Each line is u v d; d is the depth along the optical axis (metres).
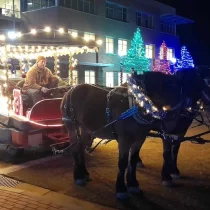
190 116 6.21
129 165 6.08
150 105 5.42
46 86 9.41
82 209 5.23
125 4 35.41
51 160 8.45
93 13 32.16
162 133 6.15
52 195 6.00
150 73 5.83
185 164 7.79
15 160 8.51
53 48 10.24
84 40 9.66
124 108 5.79
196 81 6.13
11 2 31.33
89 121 6.43
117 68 34.34
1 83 10.23
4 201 5.54
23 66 12.98
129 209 5.35
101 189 6.29
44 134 8.60
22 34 9.16
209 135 11.43
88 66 30.91
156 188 6.28
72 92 6.87
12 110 9.41
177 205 5.48
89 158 8.45
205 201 5.64
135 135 5.76
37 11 29.62
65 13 29.09
